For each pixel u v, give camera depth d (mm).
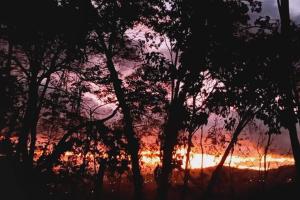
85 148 23984
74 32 23312
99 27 24312
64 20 22922
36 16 22312
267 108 22188
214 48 22125
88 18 23453
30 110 23312
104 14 24188
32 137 24188
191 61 21781
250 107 23656
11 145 23453
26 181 23078
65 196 24266
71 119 24641
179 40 22078
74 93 25062
